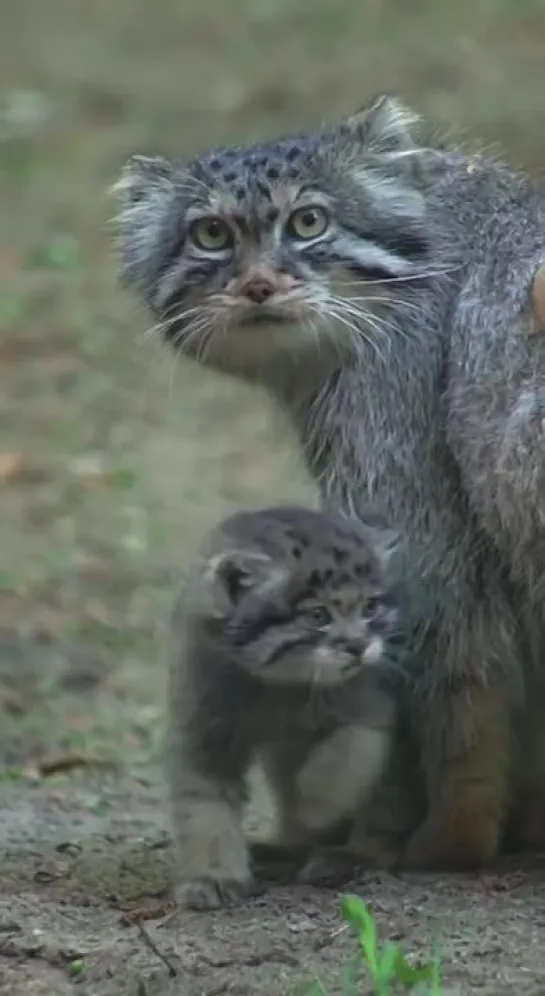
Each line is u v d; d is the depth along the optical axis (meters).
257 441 21.67
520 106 30.12
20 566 18.39
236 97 32.78
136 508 19.81
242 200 10.88
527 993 8.63
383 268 10.79
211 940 9.43
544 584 10.39
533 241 10.59
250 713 10.12
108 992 8.92
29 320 25.34
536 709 10.97
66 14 39.72
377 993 8.48
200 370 11.97
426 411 10.65
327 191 10.90
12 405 22.81
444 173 11.20
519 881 10.34
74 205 29.28
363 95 32.00
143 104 33.12
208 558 10.13
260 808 12.68
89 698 15.58
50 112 33.06
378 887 10.23
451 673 10.68
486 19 35.34
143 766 14.02
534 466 10.07
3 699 15.48
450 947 9.18
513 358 10.22
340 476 10.89
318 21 36.72
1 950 9.38
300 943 9.35
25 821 12.23
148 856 11.20
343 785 10.14
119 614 17.27
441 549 10.60
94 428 22.14
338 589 9.86
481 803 10.78
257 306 10.64
